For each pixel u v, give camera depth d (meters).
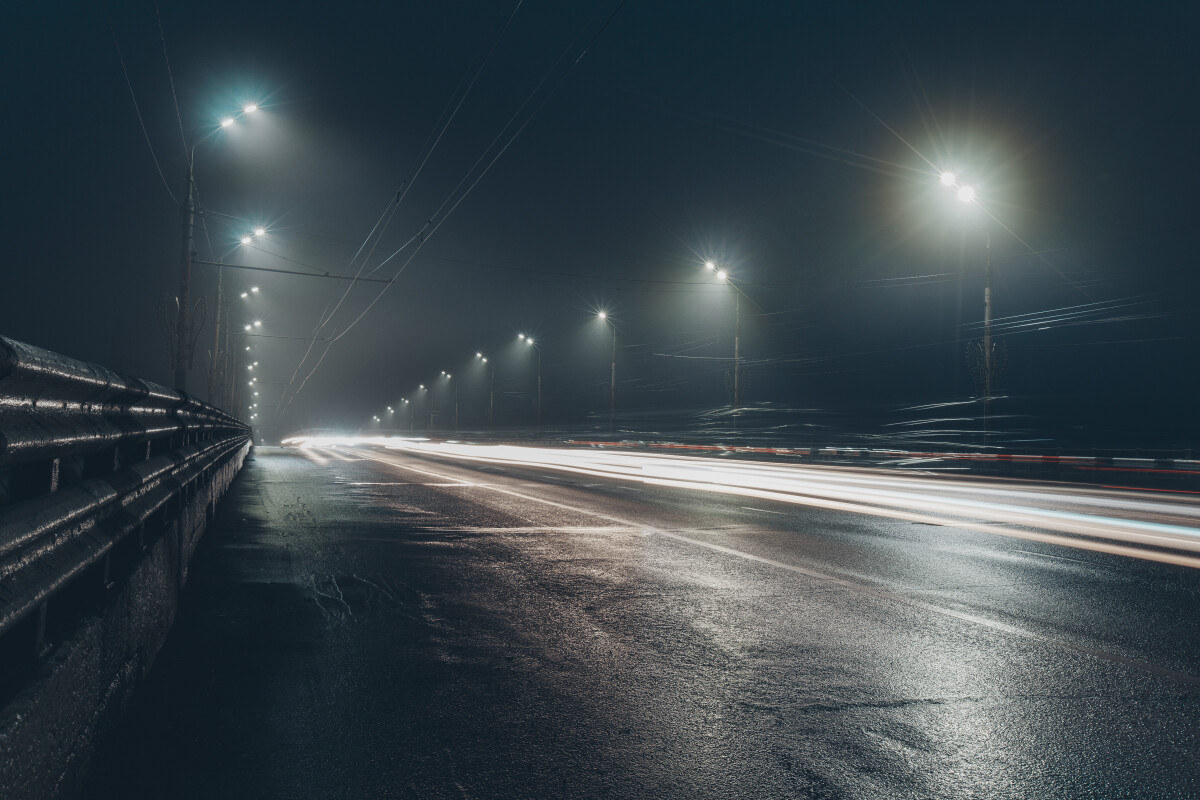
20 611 2.10
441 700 4.41
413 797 3.24
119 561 4.39
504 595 7.18
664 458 40.72
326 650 5.38
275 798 3.20
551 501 16.11
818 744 3.83
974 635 5.86
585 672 4.95
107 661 3.36
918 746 3.81
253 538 10.55
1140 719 4.19
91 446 3.20
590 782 3.40
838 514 13.98
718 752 3.73
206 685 4.60
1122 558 9.42
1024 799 3.27
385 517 13.13
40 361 2.22
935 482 22.58
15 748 2.05
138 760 3.54
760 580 7.89
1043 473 26.00
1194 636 5.86
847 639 5.73
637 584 7.68
